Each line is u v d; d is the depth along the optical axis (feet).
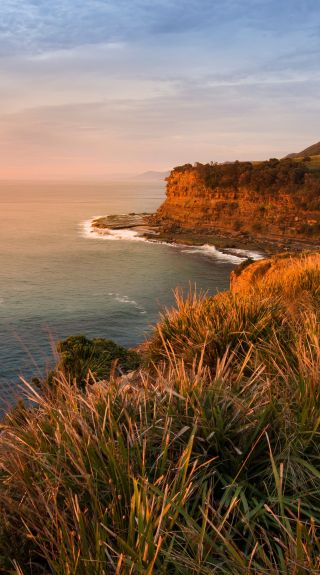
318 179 445.37
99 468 7.93
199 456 8.41
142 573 5.84
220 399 10.01
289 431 8.73
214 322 17.28
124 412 9.40
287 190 450.71
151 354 18.26
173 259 362.94
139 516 6.35
